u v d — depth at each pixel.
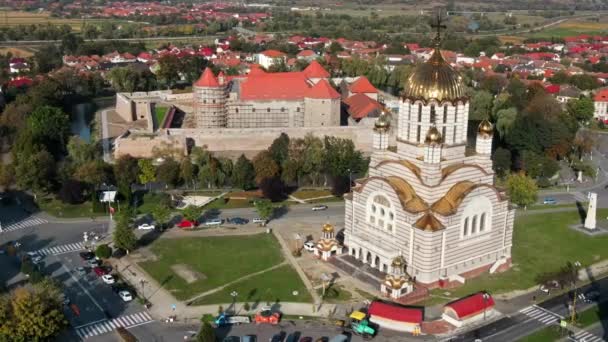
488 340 131.62
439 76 153.25
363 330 132.38
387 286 147.50
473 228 157.12
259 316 137.75
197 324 137.50
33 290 134.62
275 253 174.00
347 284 155.38
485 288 154.12
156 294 151.00
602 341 131.88
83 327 136.00
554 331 135.38
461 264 157.00
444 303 146.12
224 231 190.50
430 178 150.12
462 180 155.00
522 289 154.25
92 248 178.00
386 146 166.38
